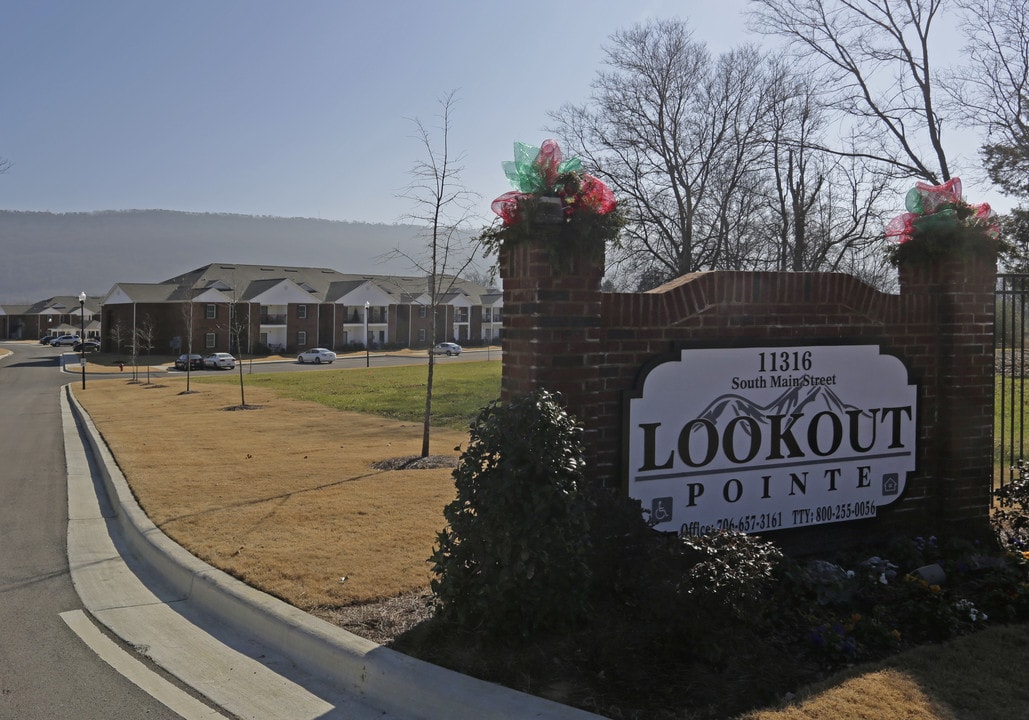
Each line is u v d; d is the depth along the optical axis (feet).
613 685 13.17
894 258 23.27
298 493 30.55
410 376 130.52
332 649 15.03
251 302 242.17
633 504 16.24
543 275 17.17
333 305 260.83
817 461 20.68
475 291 312.29
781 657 14.21
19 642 16.93
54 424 68.69
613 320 17.98
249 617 17.49
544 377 17.16
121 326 233.35
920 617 15.92
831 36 74.13
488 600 14.46
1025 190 67.36
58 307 415.23
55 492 35.04
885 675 13.42
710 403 19.11
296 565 20.61
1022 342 23.39
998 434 42.68
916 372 22.27
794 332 20.33
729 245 98.02
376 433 54.13
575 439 15.44
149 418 67.26
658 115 98.43
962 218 22.59
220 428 57.72
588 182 17.56
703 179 97.96
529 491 14.40
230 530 24.62
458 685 13.20
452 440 49.49
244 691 14.43
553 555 14.25
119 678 15.05
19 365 199.31
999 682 13.12
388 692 13.78
